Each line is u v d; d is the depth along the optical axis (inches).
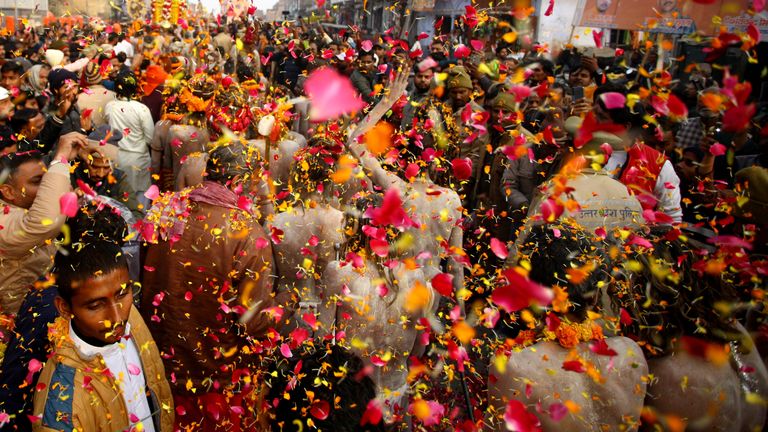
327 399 79.4
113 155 167.0
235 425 117.6
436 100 212.4
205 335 124.1
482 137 231.1
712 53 84.6
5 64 266.5
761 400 93.3
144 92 285.9
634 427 88.0
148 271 127.0
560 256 92.7
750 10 83.1
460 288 154.6
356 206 122.1
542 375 88.0
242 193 147.0
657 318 94.9
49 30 520.1
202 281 122.3
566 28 365.4
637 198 133.4
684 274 96.4
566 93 267.0
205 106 211.0
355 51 362.0
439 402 139.1
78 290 83.2
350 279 116.0
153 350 100.3
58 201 115.3
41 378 85.0
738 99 80.4
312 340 112.0
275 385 87.6
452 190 156.9
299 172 150.3
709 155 193.0
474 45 155.9
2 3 507.8
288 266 147.0
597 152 139.6
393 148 175.6
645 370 89.0
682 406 92.2
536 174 212.1
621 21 299.7
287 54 442.3
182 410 112.2
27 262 120.3
